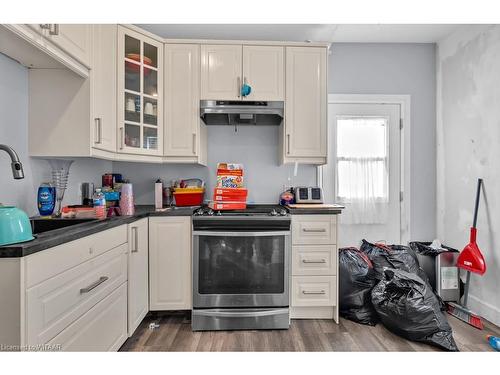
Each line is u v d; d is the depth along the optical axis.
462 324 2.15
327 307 2.19
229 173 2.33
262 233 2.03
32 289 0.96
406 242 2.84
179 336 1.96
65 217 1.66
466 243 2.49
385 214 2.84
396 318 1.89
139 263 1.93
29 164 1.65
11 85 1.51
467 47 2.45
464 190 2.50
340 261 2.26
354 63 2.82
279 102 2.33
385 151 2.84
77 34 1.51
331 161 2.84
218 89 2.33
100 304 1.42
